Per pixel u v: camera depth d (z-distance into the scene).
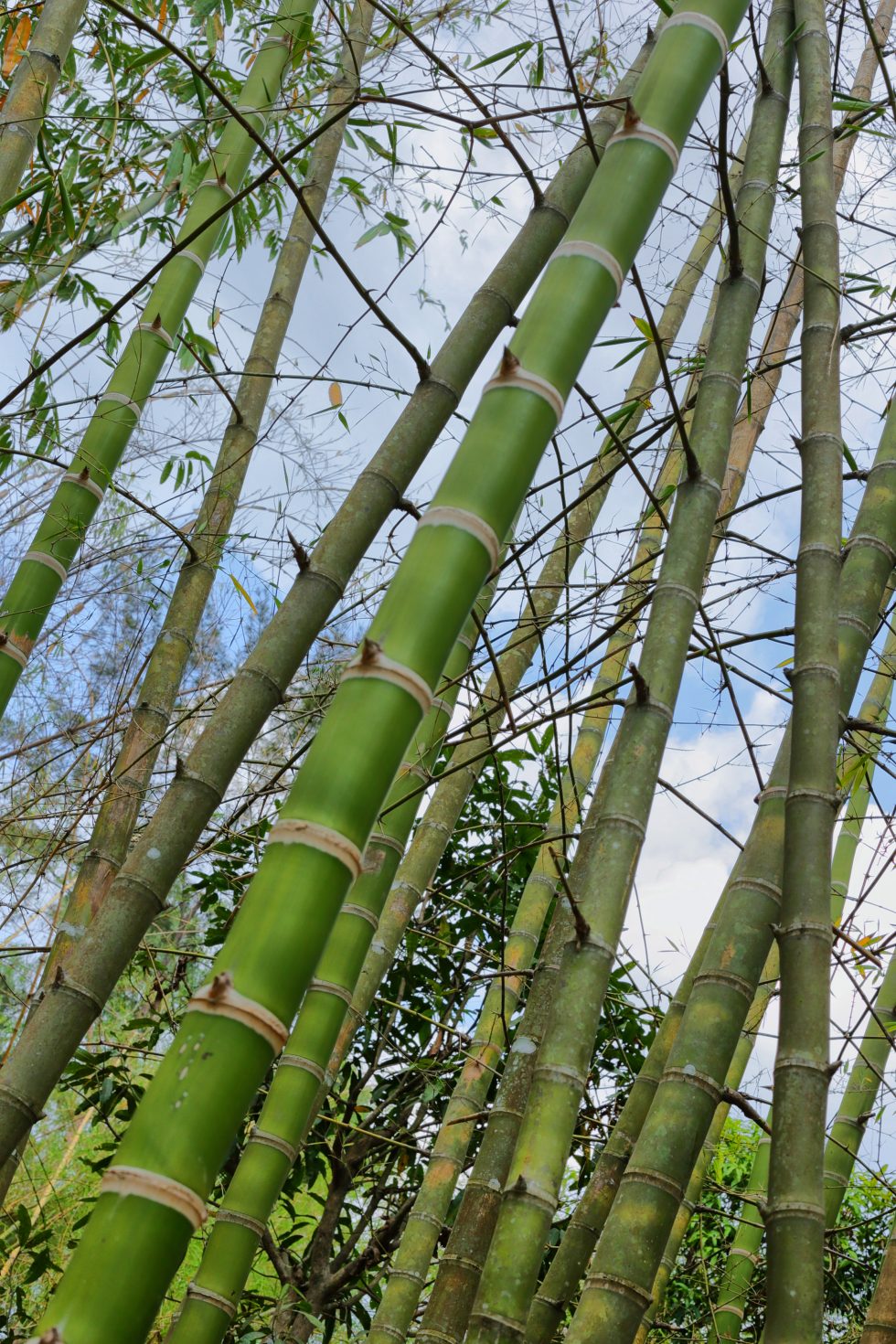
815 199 1.96
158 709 2.48
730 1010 1.48
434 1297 2.00
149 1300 0.94
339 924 1.98
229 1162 3.29
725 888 2.26
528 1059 2.11
